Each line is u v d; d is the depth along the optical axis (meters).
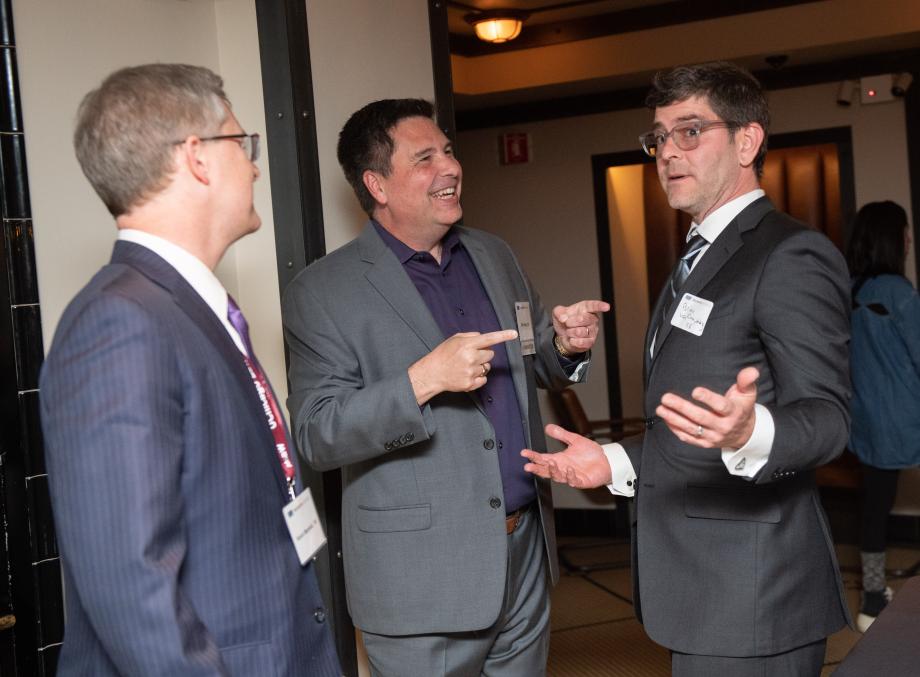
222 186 1.42
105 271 1.34
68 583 1.33
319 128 2.68
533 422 2.37
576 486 2.12
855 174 5.76
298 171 2.58
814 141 5.84
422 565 2.12
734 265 1.93
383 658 2.20
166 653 1.15
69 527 1.18
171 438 1.23
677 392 1.96
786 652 1.91
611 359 6.23
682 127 1.98
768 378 1.89
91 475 1.17
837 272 1.86
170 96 1.37
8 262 2.18
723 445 1.62
